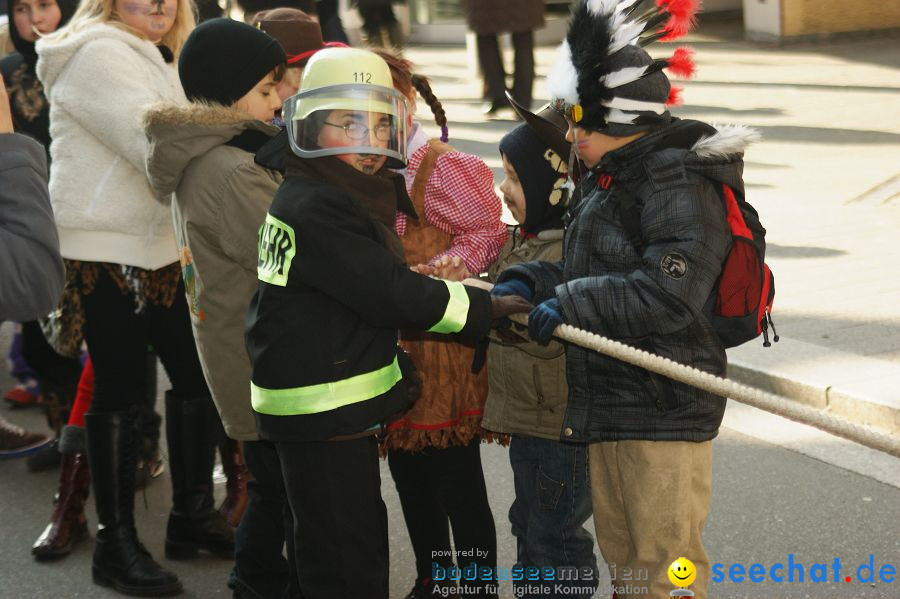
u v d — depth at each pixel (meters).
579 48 3.15
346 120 3.09
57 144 4.48
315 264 3.08
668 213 3.05
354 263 3.05
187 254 3.91
